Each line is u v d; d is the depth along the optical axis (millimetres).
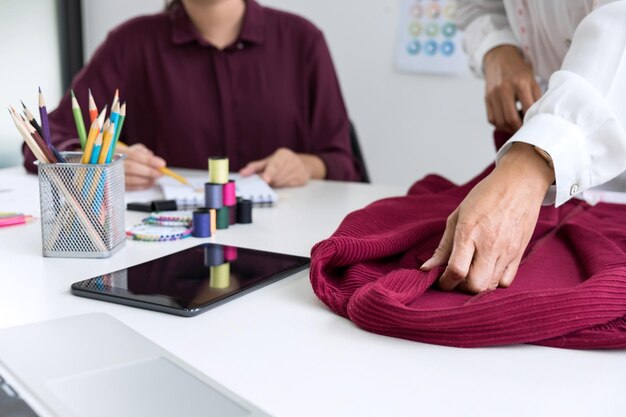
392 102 2623
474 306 566
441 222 838
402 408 464
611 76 709
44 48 2992
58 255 820
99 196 807
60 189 803
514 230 658
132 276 727
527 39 1153
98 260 812
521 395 487
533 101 1099
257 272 746
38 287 707
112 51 1789
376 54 2617
